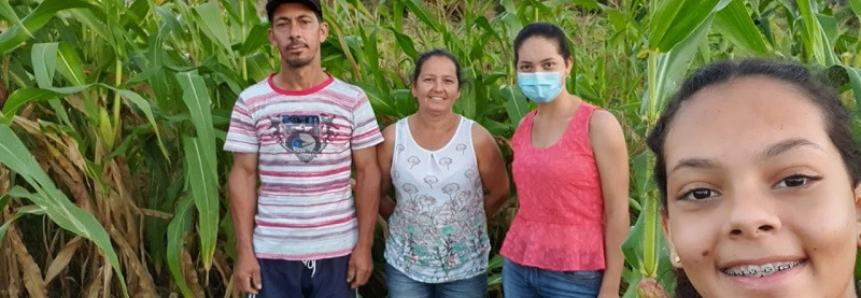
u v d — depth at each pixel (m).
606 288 1.79
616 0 2.99
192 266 2.19
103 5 2.09
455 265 2.11
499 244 2.71
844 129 0.67
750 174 0.64
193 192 1.94
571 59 1.85
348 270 2.15
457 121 2.09
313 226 2.03
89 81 2.11
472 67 2.60
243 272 2.08
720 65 0.72
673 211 0.72
